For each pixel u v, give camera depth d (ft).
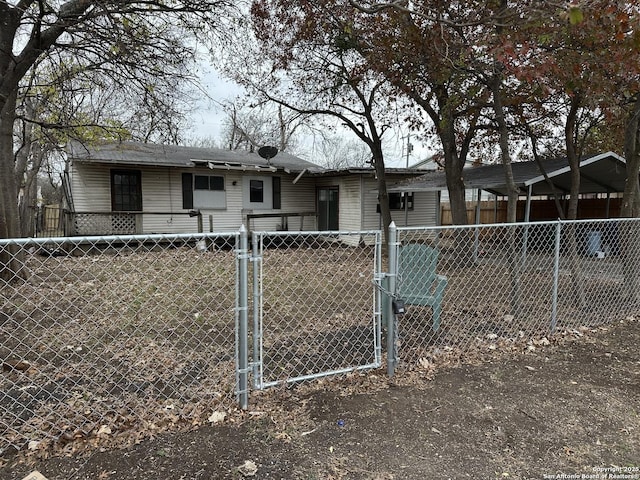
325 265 29.09
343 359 11.60
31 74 24.62
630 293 16.88
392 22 19.10
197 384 9.84
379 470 6.77
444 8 16.34
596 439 7.73
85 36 16.83
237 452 7.18
